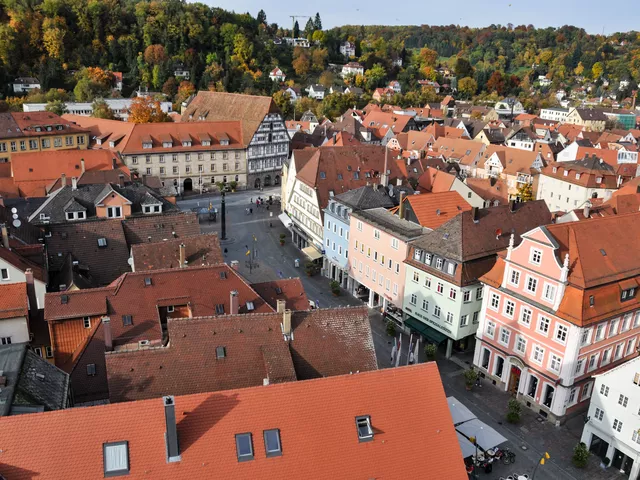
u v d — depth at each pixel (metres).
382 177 90.00
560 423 55.59
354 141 147.25
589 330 53.41
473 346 70.25
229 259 97.06
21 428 29.61
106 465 29.70
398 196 87.44
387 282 75.56
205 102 158.12
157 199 85.75
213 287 53.69
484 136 199.88
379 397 34.78
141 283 52.53
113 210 82.19
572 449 52.44
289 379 40.75
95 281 65.88
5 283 57.66
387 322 74.88
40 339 54.56
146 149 131.12
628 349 59.41
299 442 32.38
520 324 57.94
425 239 68.50
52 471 29.03
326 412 33.59
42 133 132.88
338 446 32.81
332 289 84.56
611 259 56.12
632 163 132.12
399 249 71.81
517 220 70.31
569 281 53.47
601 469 49.97
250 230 112.75
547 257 54.53
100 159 108.12
